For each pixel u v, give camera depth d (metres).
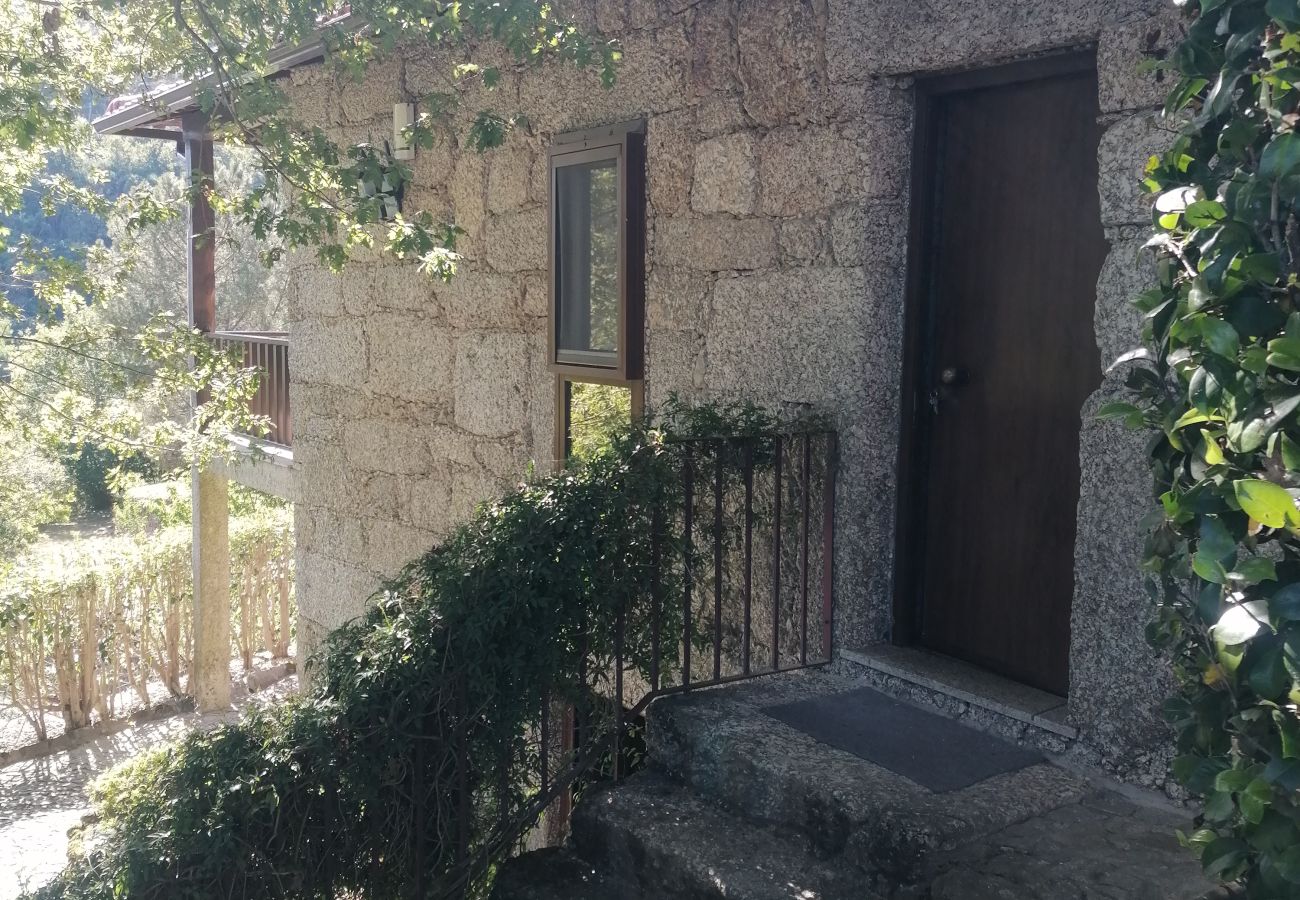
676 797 3.68
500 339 5.98
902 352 4.12
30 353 8.93
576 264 5.38
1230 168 1.96
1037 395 3.80
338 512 7.47
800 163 4.23
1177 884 2.75
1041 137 3.75
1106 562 3.33
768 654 4.45
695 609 4.62
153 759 3.57
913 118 4.05
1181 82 2.08
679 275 4.80
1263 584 1.66
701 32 4.61
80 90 7.63
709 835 3.41
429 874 3.62
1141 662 3.26
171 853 3.17
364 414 7.16
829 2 4.07
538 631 3.62
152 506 16.11
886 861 3.06
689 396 4.77
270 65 6.84
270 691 12.31
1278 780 1.56
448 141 6.25
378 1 5.38
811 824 3.29
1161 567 2.14
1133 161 3.19
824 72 4.12
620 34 5.02
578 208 5.35
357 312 7.14
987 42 3.62
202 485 11.34
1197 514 1.72
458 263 6.25
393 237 5.72
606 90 5.13
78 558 11.83
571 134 5.31
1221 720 1.90
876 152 4.00
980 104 3.93
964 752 3.53
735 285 4.52
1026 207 3.81
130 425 8.60
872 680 4.10
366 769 3.44
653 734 3.90
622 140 4.97
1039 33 3.47
